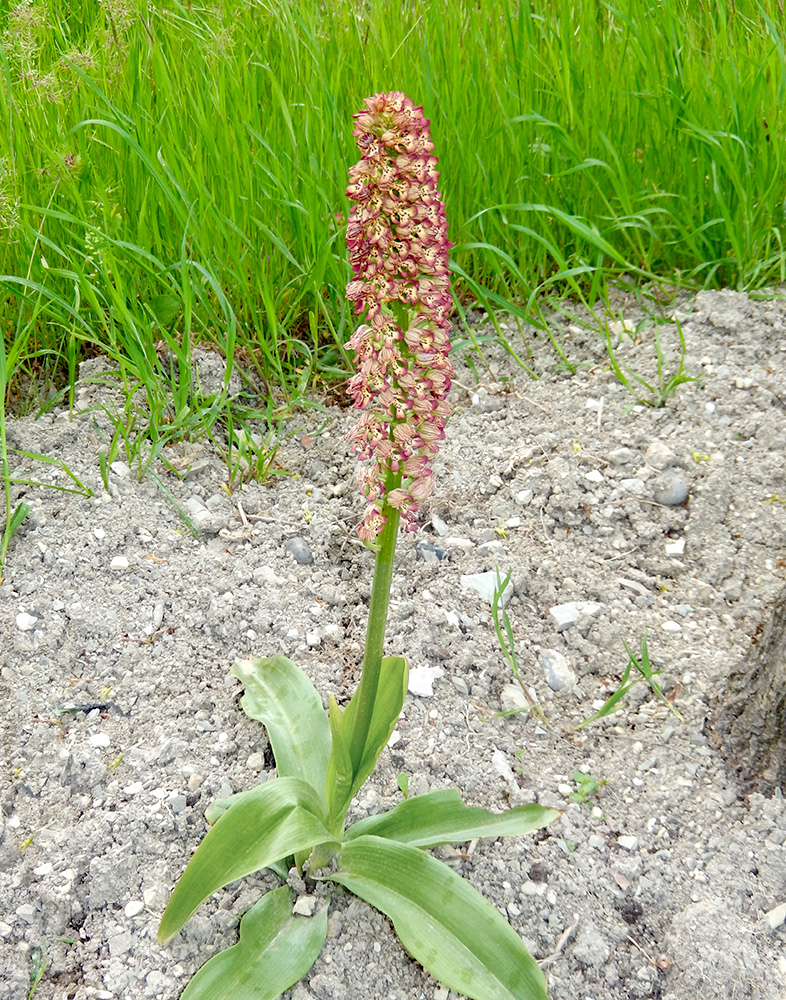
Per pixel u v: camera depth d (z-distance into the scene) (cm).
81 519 79
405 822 60
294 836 52
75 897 59
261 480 87
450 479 87
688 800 66
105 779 64
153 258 86
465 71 107
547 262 109
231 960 55
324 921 57
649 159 110
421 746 67
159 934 52
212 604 74
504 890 61
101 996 55
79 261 92
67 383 94
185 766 65
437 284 43
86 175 94
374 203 41
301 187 100
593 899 61
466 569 79
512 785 66
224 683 71
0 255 93
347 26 112
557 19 116
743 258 104
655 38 114
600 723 71
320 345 101
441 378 44
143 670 71
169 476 85
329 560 81
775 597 75
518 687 72
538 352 100
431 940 54
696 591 79
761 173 106
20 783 64
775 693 66
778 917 60
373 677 53
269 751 66
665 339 99
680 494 85
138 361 85
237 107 100
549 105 108
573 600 78
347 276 96
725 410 91
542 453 89
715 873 62
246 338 96
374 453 46
